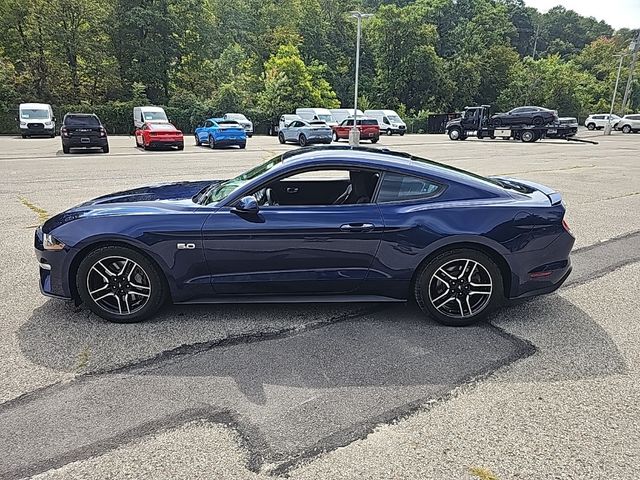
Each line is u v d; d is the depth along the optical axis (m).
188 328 3.89
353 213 3.80
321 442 2.54
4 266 5.33
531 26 115.50
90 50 43.22
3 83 37.59
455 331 3.88
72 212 4.09
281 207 3.83
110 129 39.38
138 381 3.13
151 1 46.00
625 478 2.28
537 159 18.89
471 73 65.50
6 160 16.53
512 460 2.41
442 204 3.85
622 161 18.23
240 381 3.13
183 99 44.47
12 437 2.57
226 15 68.88
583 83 74.69
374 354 3.49
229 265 3.83
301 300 3.97
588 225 7.59
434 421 2.72
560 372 3.25
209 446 2.51
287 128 27.00
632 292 4.74
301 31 70.06
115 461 2.39
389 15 64.12
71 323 3.96
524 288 3.93
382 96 66.06
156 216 3.81
